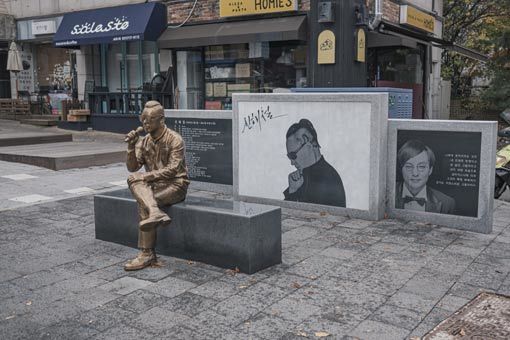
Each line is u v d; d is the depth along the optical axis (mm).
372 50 15438
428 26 18734
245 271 5277
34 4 20672
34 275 5320
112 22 17156
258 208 5570
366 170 7336
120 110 18234
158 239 5887
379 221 7324
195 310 4438
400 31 16188
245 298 4680
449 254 5914
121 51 18703
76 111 18328
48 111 21719
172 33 16234
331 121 7555
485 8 23703
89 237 6672
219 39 14961
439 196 7078
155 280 5133
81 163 11969
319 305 4523
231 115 8914
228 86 16219
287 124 7961
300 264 5578
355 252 5980
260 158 8281
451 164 6941
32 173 11117
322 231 6855
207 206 5664
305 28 14180
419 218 7258
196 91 16875
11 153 12469
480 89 26188
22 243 6414
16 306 4566
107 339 3953
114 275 5293
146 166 5820
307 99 7711
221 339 3930
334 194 7648
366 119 7254
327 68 11922
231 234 5324
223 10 15312
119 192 6656
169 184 5691
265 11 14625
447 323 4172
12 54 20203
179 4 16375
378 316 4309
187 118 9398
